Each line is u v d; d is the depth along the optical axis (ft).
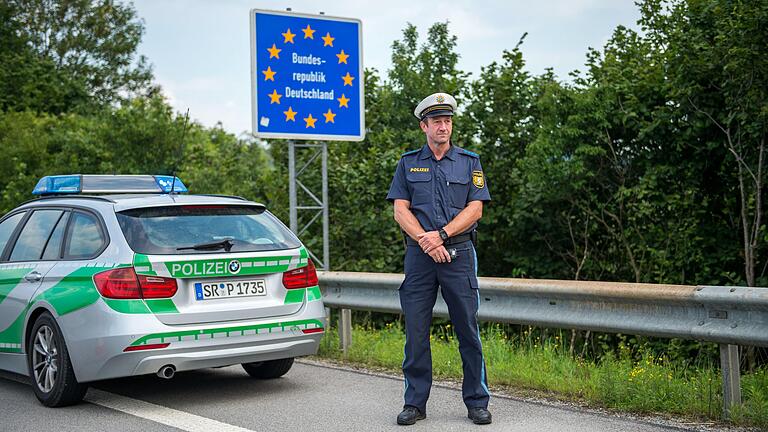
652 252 41.91
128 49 163.32
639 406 17.84
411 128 53.06
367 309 25.93
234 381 22.77
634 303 18.54
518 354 23.56
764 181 38.32
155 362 18.60
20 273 21.74
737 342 16.35
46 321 20.11
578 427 16.69
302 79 38.55
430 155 17.30
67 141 87.92
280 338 20.20
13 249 22.93
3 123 108.68
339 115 39.32
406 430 16.97
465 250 17.21
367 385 21.93
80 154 83.20
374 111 53.57
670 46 40.75
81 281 19.49
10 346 21.85
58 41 158.92
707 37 39.34
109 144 82.23
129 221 19.77
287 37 38.29
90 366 18.84
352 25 39.58
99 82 159.12
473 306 17.29
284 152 53.21
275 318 20.22
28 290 21.12
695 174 41.37
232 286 19.81
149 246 19.17
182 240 19.61
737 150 39.37
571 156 43.78
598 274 46.11
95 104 149.48
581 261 46.11
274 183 53.06
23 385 23.13
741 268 41.75
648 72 42.73
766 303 15.71
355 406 19.35
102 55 162.61
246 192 55.16
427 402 19.43
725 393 16.75
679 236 41.86
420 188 17.19
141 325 18.51
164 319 18.80
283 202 51.98
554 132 43.39
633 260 43.24
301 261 21.11
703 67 38.60
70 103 148.36
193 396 20.86
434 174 17.20
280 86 38.14
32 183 82.17
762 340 15.88
